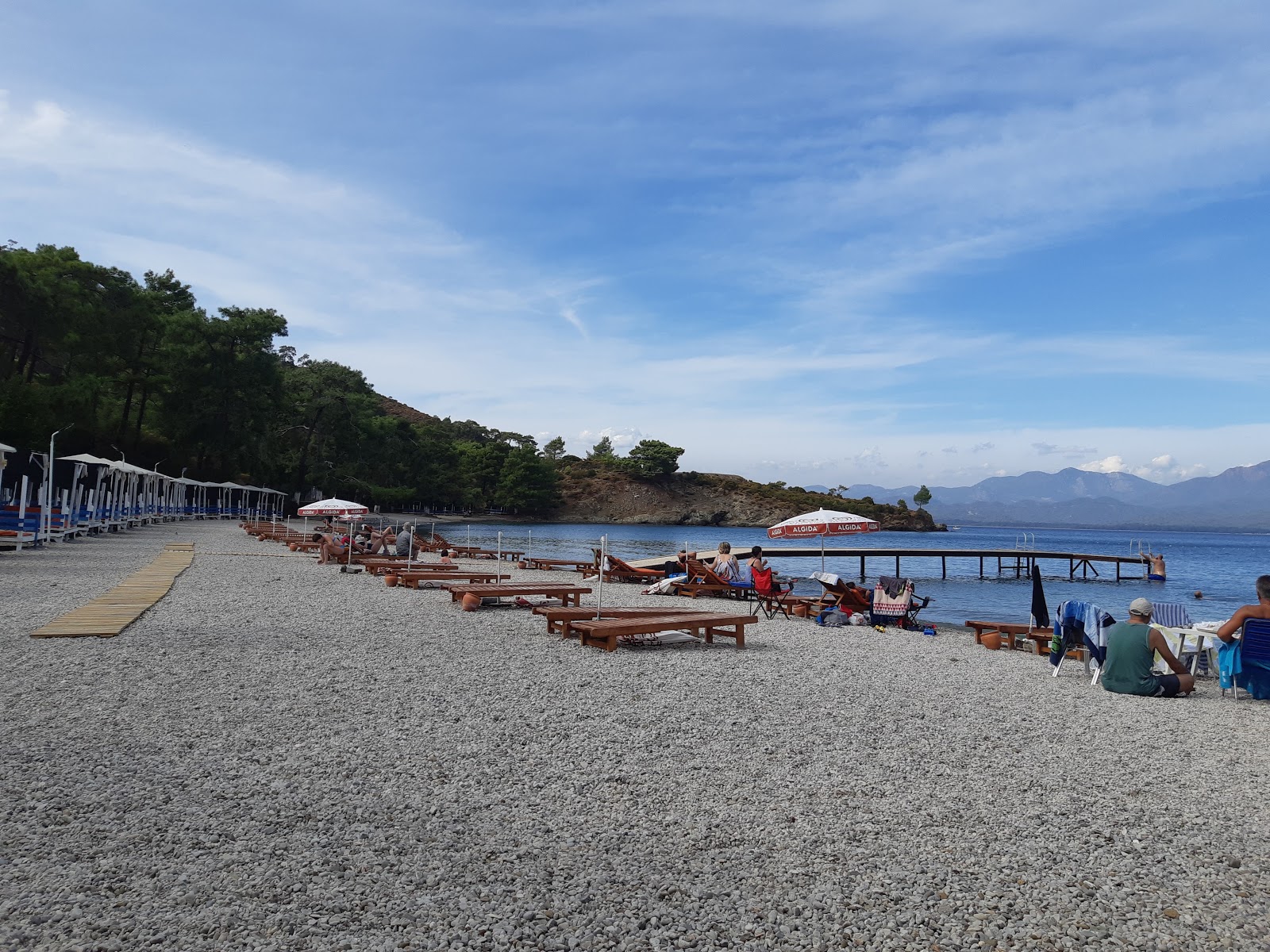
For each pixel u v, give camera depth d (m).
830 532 17.11
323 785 4.98
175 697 7.04
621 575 22.58
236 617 11.98
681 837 4.36
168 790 4.77
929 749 6.25
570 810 4.71
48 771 5.02
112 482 39.62
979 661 11.00
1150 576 42.94
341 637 10.62
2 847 3.89
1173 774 5.81
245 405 70.50
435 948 3.12
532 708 7.15
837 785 5.29
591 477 174.00
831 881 3.86
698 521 162.75
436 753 5.73
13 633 9.95
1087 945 3.32
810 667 9.80
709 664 9.71
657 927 3.37
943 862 4.12
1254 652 8.93
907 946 3.28
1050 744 6.54
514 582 19.22
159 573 18.00
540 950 3.14
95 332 55.16
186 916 3.29
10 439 47.19
